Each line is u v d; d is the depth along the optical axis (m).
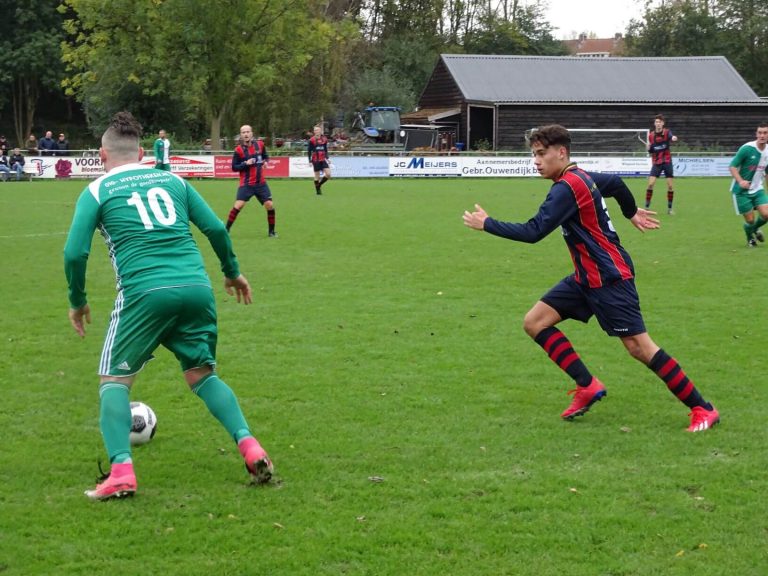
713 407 8.17
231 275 7.22
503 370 9.95
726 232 22.48
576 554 5.65
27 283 15.31
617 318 7.99
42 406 8.74
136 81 56.19
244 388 9.27
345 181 44.59
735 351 10.71
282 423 8.20
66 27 58.59
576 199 7.77
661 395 9.05
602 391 8.23
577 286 8.23
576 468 7.09
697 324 12.14
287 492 6.63
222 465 7.20
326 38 59.56
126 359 6.48
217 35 54.75
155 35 54.75
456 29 96.12
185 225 6.78
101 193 6.61
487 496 6.54
